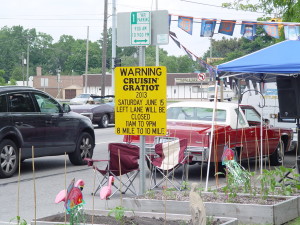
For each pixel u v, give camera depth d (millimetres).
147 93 9539
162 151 11016
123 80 9656
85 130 15258
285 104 11195
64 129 14281
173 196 9297
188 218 7879
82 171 14086
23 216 9219
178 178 13055
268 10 19266
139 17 9750
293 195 9297
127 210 8555
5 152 12656
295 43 11125
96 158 16641
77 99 44594
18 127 12867
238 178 9289
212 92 46844
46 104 13828
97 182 12508
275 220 8078
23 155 13055
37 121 13383
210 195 9383
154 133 9523
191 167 14984
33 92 13492
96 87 101562
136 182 12664
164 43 9664
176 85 94062
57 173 13680
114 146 10656
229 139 12586
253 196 9172
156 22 9711
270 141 14414
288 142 15508
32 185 12031
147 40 9727
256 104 18109
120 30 9891
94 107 29484
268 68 10227
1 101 12602
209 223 7562
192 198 6707
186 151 11273
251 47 60781
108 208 9531
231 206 8273
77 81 108438
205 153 12125
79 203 6523
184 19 10898
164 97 9477
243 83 16469
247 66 10352
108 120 30422
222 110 13195
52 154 13953
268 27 10945
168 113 13523
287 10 17094
